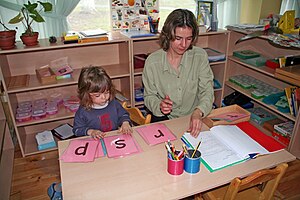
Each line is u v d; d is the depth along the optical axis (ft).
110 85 4.84
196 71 5.37
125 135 4.43
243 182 3.29
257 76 9.36
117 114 5.23
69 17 8.04
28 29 6.48
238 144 4.13
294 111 7.13
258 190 4.55
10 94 7.01
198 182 3.41
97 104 5.00
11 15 7.12
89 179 3.47
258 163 3.77
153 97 5.54
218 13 9.27
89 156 3.89
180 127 4.71
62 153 3.99
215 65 9.27
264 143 4.24
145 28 8.53
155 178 3.47
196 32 4.86
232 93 9.50
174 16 4.69
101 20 8.39
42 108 7.52
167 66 5.25
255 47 9.21
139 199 3.14
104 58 8.30
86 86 4.65
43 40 7.05
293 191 6.21
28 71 7.60
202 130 4.59
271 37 7.14
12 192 6.20
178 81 5.36
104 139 4.32
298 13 9.66
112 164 3.75
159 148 4.09
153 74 5.40
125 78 8.28
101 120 5.08
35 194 6.15
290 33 7.50
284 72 6.86
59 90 8.25
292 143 7.11
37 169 6.95
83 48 7.93
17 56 7.31
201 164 3.72
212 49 9.17
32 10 6.14
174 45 4.87
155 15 8.57
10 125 7.91
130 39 7.14
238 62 8.63
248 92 8.61
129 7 8.21
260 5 9.25
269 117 8.66
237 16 9.43
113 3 8.01
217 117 5.10
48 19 7.49
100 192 3.26
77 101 7.87
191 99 5.65
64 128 8.14
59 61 7.70
